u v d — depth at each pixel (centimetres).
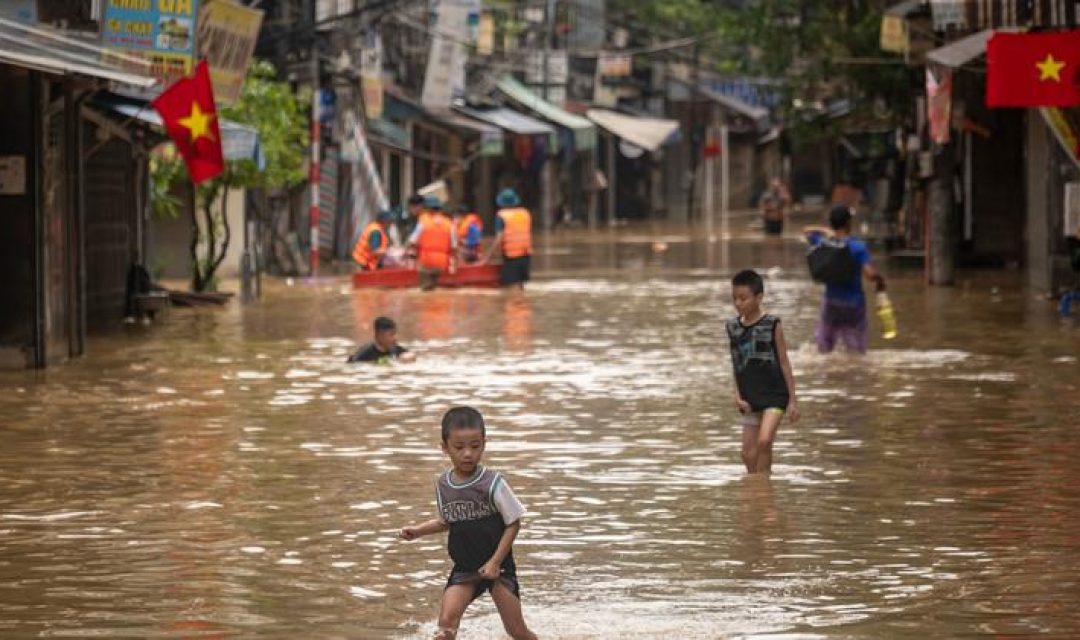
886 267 9500
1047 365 4725
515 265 7975
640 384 4447
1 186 4741
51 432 3681
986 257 9325
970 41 6744
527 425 3753
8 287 4784
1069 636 2055
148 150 6606
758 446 3136
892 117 11300
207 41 5388
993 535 2616
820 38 11419
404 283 8225
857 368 4697
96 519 2783
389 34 12325
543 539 2619
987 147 9281
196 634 2098
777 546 2556
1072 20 5603
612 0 18812
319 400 4175
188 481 3111
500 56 15038
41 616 2186
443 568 2445
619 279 8838
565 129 16288
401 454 3384
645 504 2880
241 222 8925
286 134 8125
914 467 3195
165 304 6519
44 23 4659
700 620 2139
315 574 2409
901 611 2173
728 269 9725
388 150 12181
